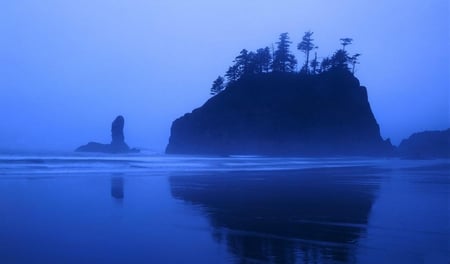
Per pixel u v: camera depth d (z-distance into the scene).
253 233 10.12
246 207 14.44
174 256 8.07
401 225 11.13
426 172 34.84
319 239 9.46
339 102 83.19
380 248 8.64
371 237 9.66
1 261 7.67
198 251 8.41
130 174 28.70
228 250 8.49
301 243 9.10
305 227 10.90
